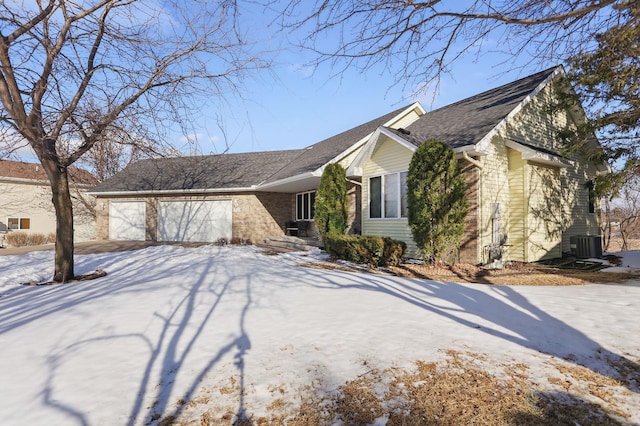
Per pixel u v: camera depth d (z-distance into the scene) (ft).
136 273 29.07
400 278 26.16
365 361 11.65
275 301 19.07
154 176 65.77
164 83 25.29
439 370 11.02
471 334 14.01
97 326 15.31
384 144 39.34
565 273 29.45
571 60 20.45
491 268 31.07
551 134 40.40
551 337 13.66
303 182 49.14
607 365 11.36
